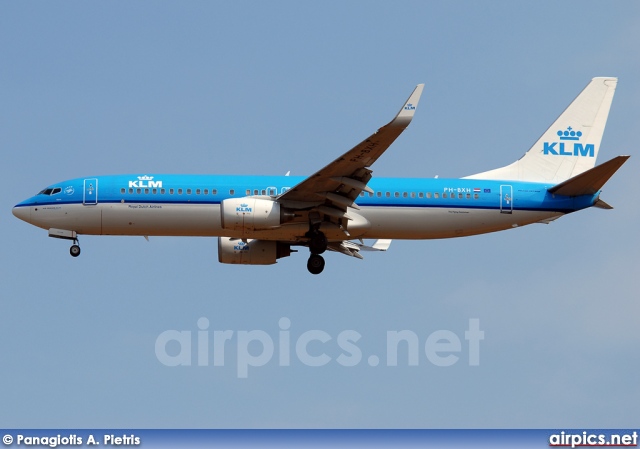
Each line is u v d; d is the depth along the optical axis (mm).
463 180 155500
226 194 150750
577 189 154500
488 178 159750
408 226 153125
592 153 162875
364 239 158625
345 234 152250
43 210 151125
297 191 145625
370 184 153250
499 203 154375
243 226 146875
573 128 163000
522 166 161625
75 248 153750
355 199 149000
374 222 152375
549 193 155625
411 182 154000
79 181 151750
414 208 152750
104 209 150125
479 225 154750
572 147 162500
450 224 153875
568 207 155750
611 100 163750
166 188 150375
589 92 163875
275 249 157875
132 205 149875
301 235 150750
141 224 150500
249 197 148375
